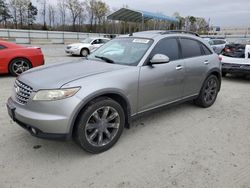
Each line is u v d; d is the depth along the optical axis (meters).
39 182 2.70
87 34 38.56
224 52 8.91
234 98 6.21
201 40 5.05
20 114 3.02
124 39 4.43
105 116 3.27
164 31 4.53
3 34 31.16
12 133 3.80
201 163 3.12
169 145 3.57
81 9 56.38
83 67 3.57
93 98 3.08
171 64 4.13
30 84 3.07
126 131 4.00
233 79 9.05
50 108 2.87
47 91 2.89
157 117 4.65
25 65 8.27
